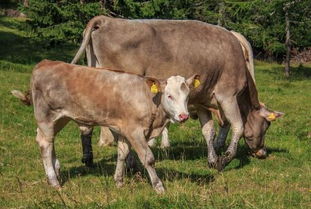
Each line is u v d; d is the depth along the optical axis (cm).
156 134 1239
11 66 3903
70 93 1246
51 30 4094
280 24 5084
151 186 1286
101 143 1859
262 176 1464
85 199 1169
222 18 4997
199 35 1533
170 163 1586
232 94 1595
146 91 1214
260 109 1703
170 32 1495
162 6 4062
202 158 1683
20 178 1404
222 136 1831
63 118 1280
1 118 2258
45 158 1298
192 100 1567
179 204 1084
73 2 4178
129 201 1127
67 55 4725
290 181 1415
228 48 1573
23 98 1332
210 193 1191
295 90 3884
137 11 4012
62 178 1399
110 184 1313
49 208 1104
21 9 4181
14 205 1148
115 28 1436
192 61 1506
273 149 1872
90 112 1245
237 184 1370
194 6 4666
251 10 5234
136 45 1442
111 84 1228
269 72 5156
